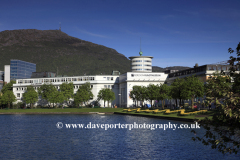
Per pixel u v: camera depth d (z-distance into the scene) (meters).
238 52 18.77
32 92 161.75
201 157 32.72
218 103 18.45
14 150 38.31
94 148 39.16
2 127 66.62
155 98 115.25
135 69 191.50
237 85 18.62
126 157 33.62
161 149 37.66
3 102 162.62
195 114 74.12
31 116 109.50
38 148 39.53
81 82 182.75
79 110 135.62
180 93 91.62
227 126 19.27
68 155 35.06
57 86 189.75
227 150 19.36
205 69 120.62
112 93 153.75
